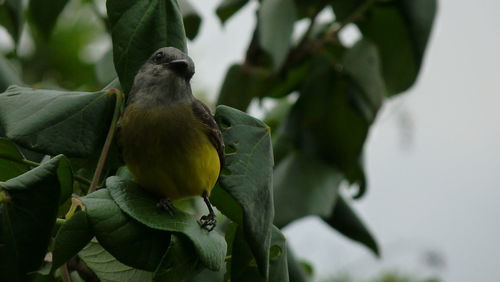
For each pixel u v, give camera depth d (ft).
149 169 24.39
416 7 37.96
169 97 24.85
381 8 39.01
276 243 23.95
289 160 38.11
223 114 23.22
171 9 24.79
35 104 22.82
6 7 34.40
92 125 23.16
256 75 39.09
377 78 38.17
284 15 36.45
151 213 21.13
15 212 19.77
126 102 24.56
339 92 38.83
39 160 25.22
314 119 38.99
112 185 21.65
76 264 23.50
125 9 24.29
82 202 20.75
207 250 20.77
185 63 24.71
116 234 20.45
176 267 21.52
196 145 24.75
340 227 38.19
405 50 38.96
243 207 21.57
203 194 24.93
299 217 35.83
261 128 23.24
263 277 21.31
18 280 19.83
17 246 19.79
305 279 32.17
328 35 40.93
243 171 22.24
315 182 37.14
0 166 23.49
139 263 20.48
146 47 24.44
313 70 39.55
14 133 22.15
